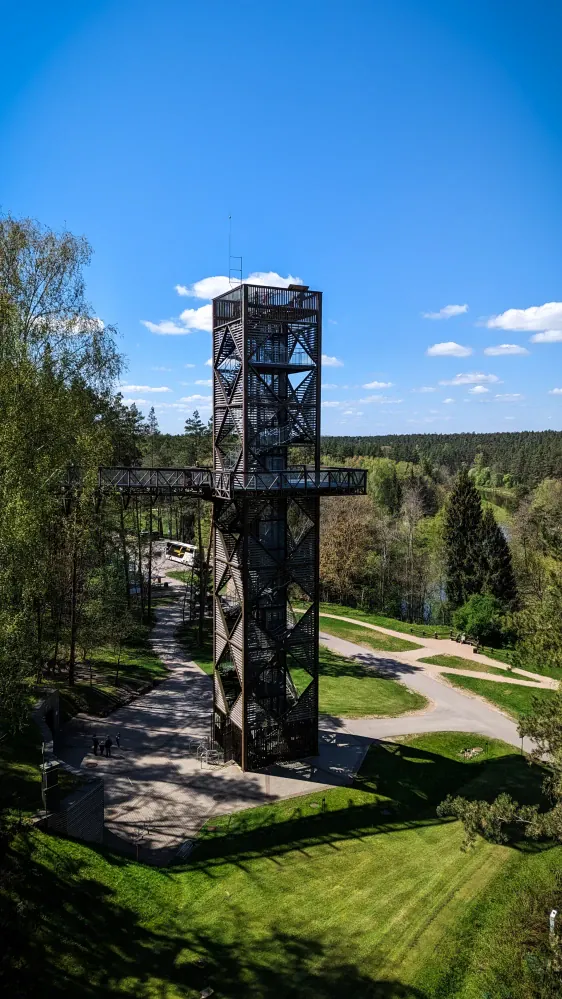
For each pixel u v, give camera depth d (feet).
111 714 89.66
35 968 40.42
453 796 70.90
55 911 45.14
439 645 135.23
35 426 69.31
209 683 104.73
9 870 46.47
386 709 97.96
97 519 101.14
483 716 96.58
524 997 41.55
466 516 180.04
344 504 192.65
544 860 57.47
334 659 123.34
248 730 73.72
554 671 117.70
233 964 44.01
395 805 67.92
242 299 67.56
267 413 72.28
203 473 75.25
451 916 49.62
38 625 80.33
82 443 77.66
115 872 51.78
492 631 134.62
